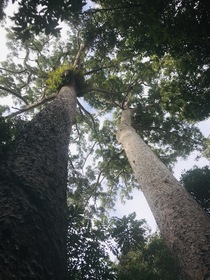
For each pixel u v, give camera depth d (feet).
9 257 7.18
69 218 17.08
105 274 16.12
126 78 46.21
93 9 23.98
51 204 10.71
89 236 16.78
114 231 25.80
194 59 24.66
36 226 8.91
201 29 20.59
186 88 29.60
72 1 16.62
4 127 16.47
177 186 18.02
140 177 21.47
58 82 33.78
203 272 11.37
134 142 27.91
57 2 16.35
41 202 10.32
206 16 19.98
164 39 21.36
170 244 14.25
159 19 20.58
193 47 23.21
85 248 16.19
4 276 6.63
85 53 41.45
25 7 16.25
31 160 12.73
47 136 15.97
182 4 19.98
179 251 13.28
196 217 14.46
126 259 30.89
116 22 23.66
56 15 16.65
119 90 44.68
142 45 23.77
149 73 43.55
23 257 7.50
